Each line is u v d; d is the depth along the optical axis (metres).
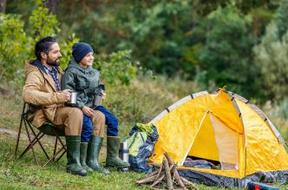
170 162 8.35
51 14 14.54
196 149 10.23
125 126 14.17
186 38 36.94
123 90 17.45
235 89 29.12
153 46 36.56
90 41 18.97
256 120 10.05
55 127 8.71
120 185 8.12
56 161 9.07
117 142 9.09
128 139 9.65
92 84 8.77
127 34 31.19
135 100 16.48
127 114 15.29
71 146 8.45
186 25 36.84
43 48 8.66
